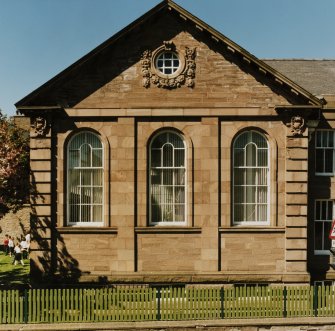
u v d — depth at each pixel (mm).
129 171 17500
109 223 17484
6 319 14422
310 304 15023
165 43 17312
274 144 17672
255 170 17984
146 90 17500
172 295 14938
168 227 17422
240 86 17562
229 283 17344
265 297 14898
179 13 17188
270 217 17750
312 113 18234
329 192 19344
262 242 17609
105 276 17156
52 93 17359
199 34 17484
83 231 17359
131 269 17344
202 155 17578
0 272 22891
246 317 14750
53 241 17391
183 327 14031
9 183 18094
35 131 17344
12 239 29312
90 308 14625
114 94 17438
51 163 17422
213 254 17438
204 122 17562
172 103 17516
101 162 17797
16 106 17031
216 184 17516
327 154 19594
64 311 14547
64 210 17484
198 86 17547
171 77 17469
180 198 17891
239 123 17688
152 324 14141
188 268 17484
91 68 17406
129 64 17453
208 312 14672
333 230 12828
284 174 17750
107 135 17547
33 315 14445
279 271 17594
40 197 17312
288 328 14297
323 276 18828
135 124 17562
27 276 21750
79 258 17391
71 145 17797
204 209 17516
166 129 17703
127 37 17344
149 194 17734
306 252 17625
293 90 17312
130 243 17375
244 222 17938
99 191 17812
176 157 17891
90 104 17406
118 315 14586
